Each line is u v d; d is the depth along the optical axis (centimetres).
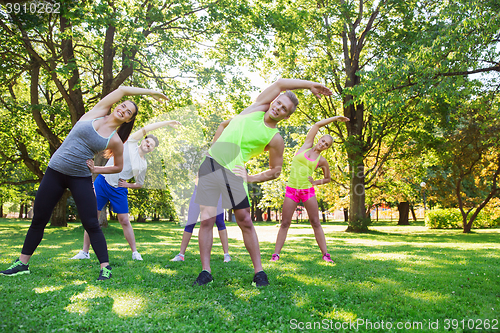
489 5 837
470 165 1636
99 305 226
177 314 214
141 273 332
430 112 1386
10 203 3934
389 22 1570
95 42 1152
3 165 1755
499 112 1247
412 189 2245
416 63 951
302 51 1681
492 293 277
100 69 1314
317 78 1681
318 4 1644
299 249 634
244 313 221
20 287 265
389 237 1305
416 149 1645
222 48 1381
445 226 2106
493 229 1920
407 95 996
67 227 1808
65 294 249
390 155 1775
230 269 367
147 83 1402
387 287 290
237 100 1339
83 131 314
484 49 865
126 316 208
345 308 235
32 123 1558
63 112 1360
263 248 660
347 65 1700
